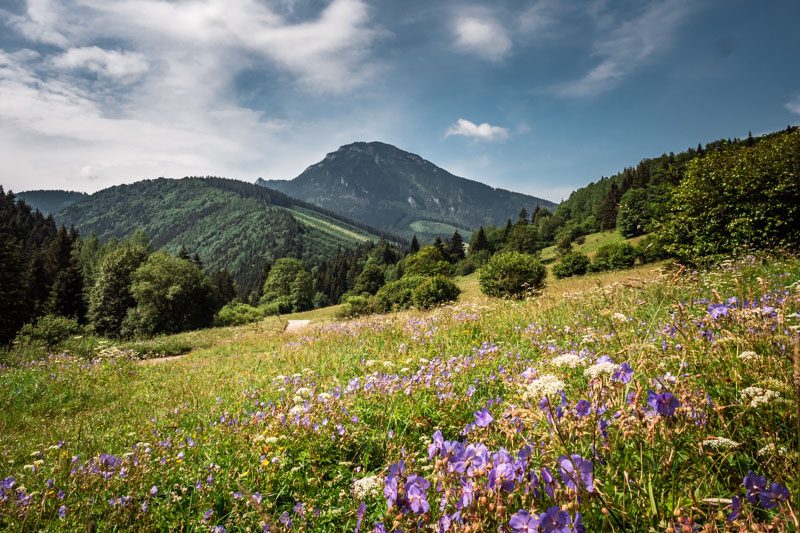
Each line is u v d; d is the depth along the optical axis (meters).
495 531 1.28
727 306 3.05
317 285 130.75
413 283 31.47
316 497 2.75
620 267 39.88
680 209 16.45
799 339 1.40
